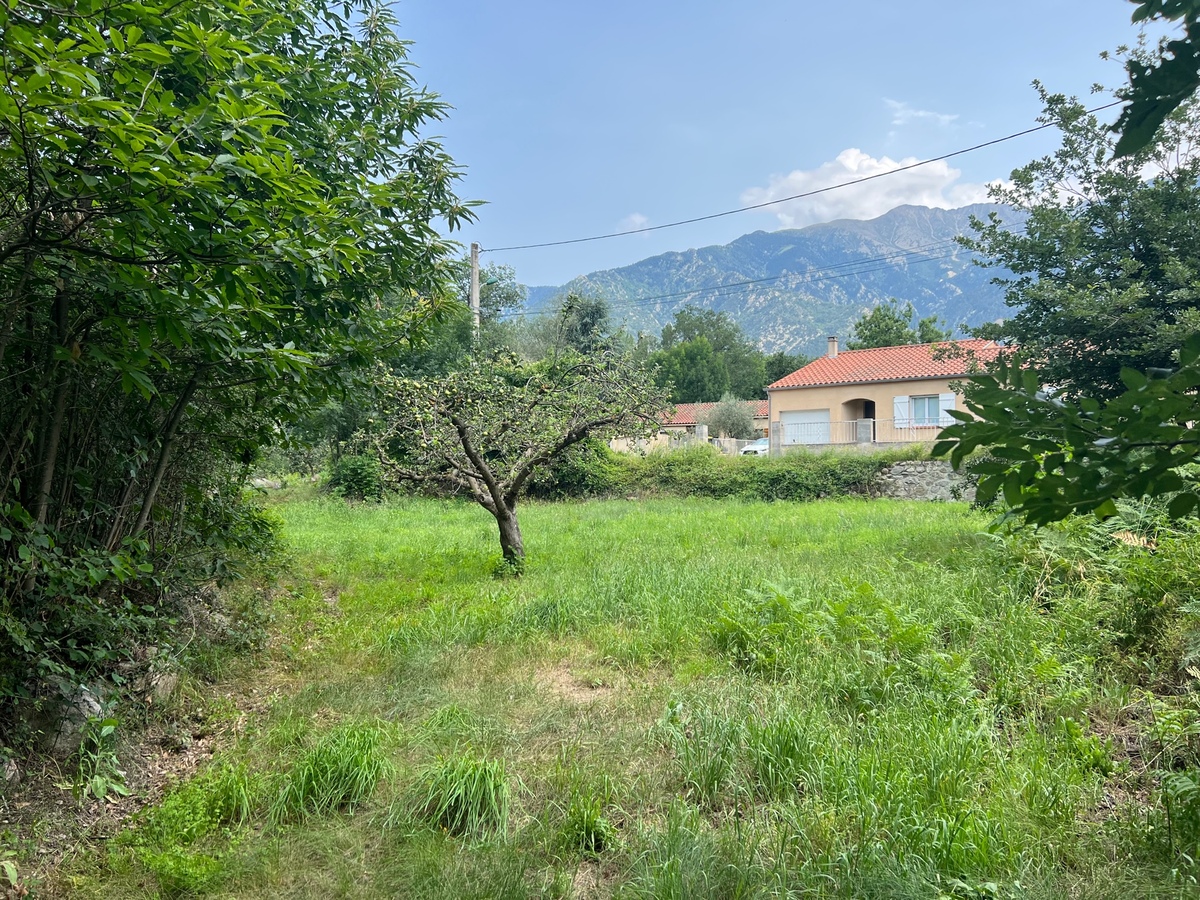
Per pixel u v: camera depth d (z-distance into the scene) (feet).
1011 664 15.34
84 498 14.53
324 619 22.54
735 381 183.01
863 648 16.62
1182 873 8.99
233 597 22.03
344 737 12.44
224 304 11.17
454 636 19.38
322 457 63.98
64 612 12.59
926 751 11.66
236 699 16.17
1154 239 27.14
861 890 8.70
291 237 11.45
